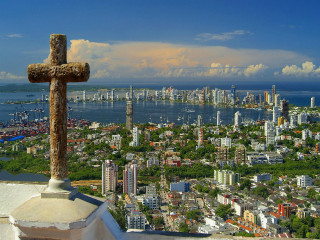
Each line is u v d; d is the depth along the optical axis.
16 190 6.56
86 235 5.04
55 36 5.32
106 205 5.42
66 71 5.21
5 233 6.03
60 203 4.96
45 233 4.77
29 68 5.32
